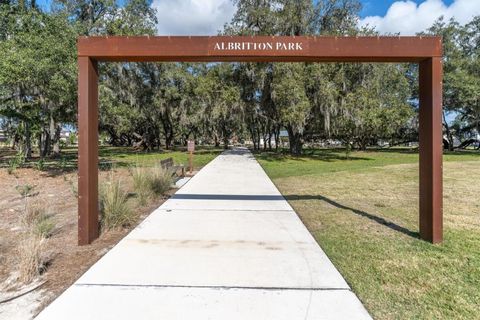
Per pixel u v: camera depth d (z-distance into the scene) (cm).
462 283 317
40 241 368
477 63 2594
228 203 694
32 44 1024
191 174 1238
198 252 397
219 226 514
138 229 495
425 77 447
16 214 595
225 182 1024
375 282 317
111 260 369
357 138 3369
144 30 1981
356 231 492
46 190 855
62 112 1399
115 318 251
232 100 2219
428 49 432
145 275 329
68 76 1060
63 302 275
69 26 1152
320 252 399
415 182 1042
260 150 3738
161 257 380
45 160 1716
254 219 559
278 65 1936
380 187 937
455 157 2327
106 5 1941
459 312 266
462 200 733
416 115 2920
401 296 291
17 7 1287
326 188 917
